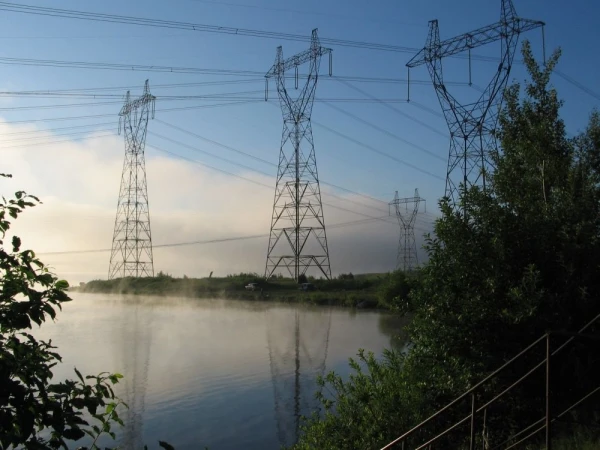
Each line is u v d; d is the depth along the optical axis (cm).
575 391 913
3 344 442
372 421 1111
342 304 7050
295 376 2845
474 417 592
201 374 2895
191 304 7412
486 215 1046
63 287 474
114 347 3762
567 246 948
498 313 957
